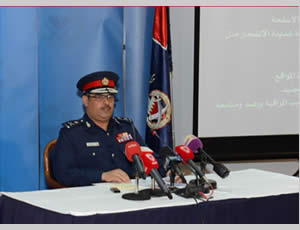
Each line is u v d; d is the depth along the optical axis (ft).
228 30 14.43
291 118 15.15
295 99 15.15
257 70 14.74
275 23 14.83
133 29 13.55
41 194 8.33
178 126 14.38
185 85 14.38
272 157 15.05
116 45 13.35
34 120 12.30
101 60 13.14
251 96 14.74
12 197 8.08
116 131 11.37
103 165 10.95
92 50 13.04
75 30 12.85
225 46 14.43
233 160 14.71
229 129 14.61
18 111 12.13
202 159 8.95
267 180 9.64
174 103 14.29
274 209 8.39
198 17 14.17
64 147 10.64
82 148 10.84
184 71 14.34
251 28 14.62
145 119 13.80
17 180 12.23
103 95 10.81
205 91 14.35
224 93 14.51
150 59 13.82
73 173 10.23
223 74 14.47
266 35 14.76
